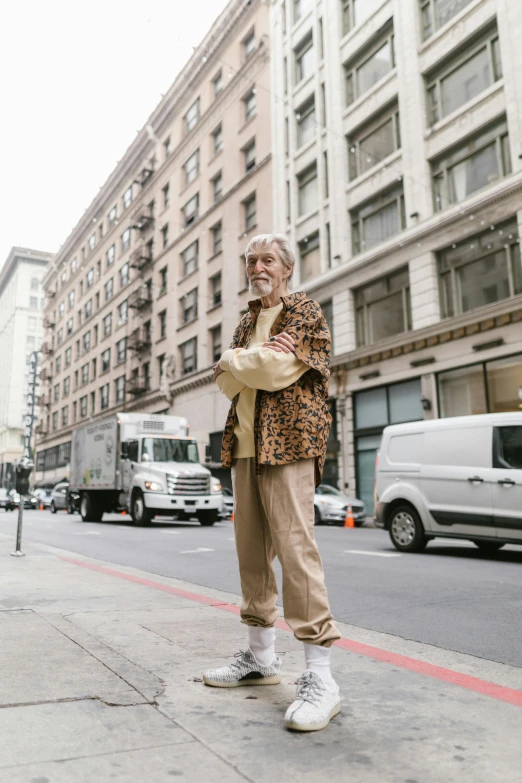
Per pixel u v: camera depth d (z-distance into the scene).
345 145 23.78
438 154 19.80
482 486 8.70
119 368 44.59
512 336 16.91
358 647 3.67
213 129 34.03
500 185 17.42
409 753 2.08
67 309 58.12
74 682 2.74
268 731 2.25
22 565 7.26
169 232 38.41
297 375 2.53
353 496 21.98
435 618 4.80
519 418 8.58
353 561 8.41
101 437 19.69
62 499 30.22
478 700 2.63
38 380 71.06
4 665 2.98
